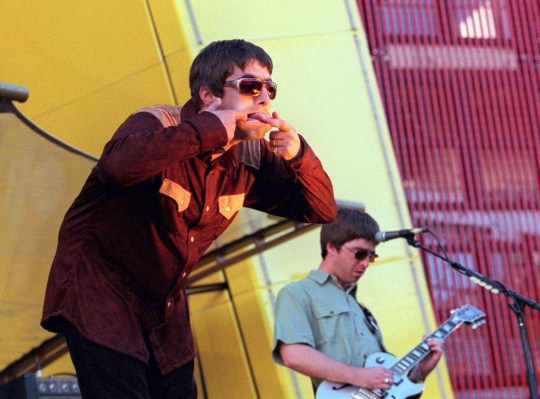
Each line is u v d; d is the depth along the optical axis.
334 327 8.65
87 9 13.20
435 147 17.08
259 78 4.79
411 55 17.34
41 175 8.59
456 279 16.42
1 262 9.33
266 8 13.64
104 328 4.61
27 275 9.54
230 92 4.78
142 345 4.66
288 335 8.45
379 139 13.94
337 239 8.83
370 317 9.09
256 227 10.52
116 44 13.08
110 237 4.70
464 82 17.61
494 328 16.27
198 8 13.09
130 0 13.03
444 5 17.80
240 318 12.67
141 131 4.62
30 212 8.95
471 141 17.34
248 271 12.67
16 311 9.76
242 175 4.97
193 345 5.05
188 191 4.68
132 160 4.36
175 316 4.93
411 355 8.79
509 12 18.20
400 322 13.30
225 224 4.98
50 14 13.29
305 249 12.99
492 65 17.84
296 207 5.18
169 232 4.69
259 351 12.57
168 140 4.40
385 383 8.28
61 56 13.23
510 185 17.38
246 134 4.65
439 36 17.62
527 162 17.61
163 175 4.61
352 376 8.27
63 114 13.15
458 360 15.95
